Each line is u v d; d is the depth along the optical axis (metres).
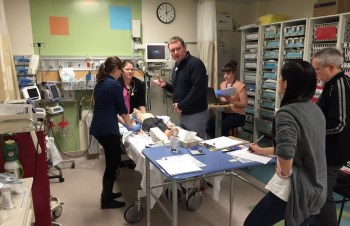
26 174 2.04
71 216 2.70
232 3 5.05
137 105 3.71
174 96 3.14
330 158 1.83
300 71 1.38
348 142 1.82
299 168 1.43
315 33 3.47
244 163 1.80
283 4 4.58
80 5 4.01
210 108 3.78
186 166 1.74
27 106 1.94
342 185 2.03
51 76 3.96
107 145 2.68
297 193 1.41
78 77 4.06
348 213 2.65
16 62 3.68
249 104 4.64
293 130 1.33
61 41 3.99
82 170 3.81
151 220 2.61
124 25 4.30
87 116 4.17
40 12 3.83
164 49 4.26
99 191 3.21
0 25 3.28
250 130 4.62
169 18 4.54
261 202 1.59
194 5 4.70
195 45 4.82
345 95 1.76
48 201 2.13
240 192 3.18
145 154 2.00
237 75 5.22
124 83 3.51
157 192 2.23
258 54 4.34
